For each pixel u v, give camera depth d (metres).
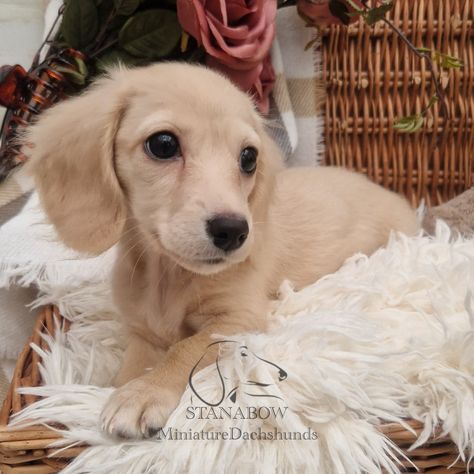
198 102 0.22
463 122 0.40
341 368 0.20
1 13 0.45
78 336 0.27
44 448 0.19
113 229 0.23
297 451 0.19
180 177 0.21
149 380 0.21
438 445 0.20
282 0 0.38
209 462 0.18
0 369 0.33
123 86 0.23
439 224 0.31
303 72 0.39
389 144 0.40
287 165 0.40
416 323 0.23
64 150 0.23
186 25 0.34
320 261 0.31
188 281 0.25
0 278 0.31
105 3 0.36
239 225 0.20
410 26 0.38
